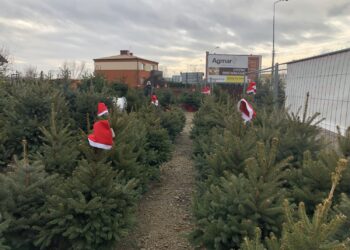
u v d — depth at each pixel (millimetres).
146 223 5434
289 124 5438
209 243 3381
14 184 3584
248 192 3365
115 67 50188
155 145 7766
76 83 13961
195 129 10883
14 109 7102
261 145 3512
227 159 4414
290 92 8352
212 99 12422
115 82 16734
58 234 3787
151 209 6082
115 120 5902
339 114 5633
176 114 12969
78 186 3900
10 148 6477
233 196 3352
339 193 3674
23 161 3994
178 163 9891
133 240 4789
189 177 8328
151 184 7648
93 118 8758
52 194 3891
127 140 5859
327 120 6051
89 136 4598
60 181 4133
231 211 3295
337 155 3879
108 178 4094
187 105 28219
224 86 25859
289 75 8438
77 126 8500
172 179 8156
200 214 3611
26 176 3717
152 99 15781
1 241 3154
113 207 3957
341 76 5602
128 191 4285
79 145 4906
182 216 5723
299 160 4734
